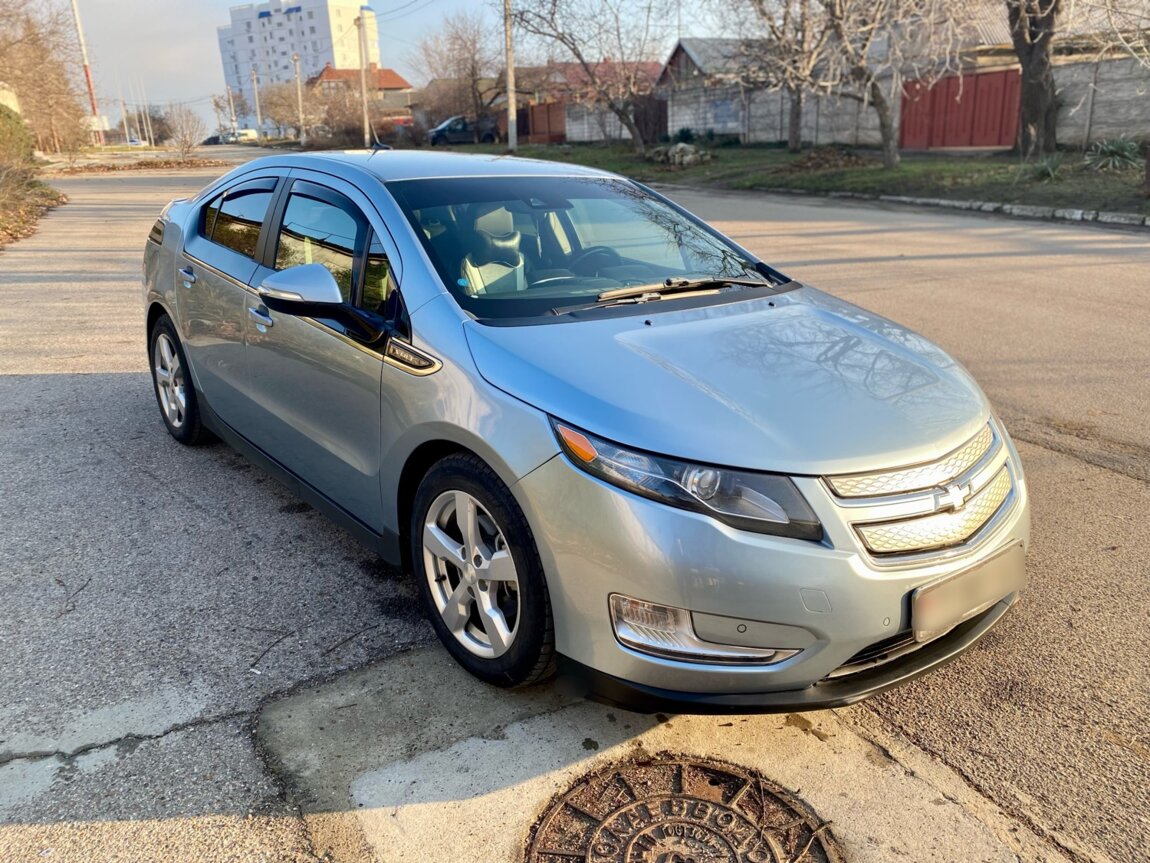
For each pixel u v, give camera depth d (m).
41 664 2.96
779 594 2.26
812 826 2.32
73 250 12.60
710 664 2.32
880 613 2.32
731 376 2.67
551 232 3.59
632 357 2.72
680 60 40.56
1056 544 3.85
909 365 2.94
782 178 22.94
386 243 3.27
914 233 13.62
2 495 4.31
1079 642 3.15
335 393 3.31
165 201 20.84
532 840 2.26
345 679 2.92
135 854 2.19
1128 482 4.46
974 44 27.48
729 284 3.58
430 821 2.32
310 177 3.87
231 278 4.08
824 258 11.23
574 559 2.41
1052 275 9.73
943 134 27.69
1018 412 5.46
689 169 28.28
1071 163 19.20
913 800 2.42
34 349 7.05
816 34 20.84
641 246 3.74
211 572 3.60
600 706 2.80
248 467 4.74
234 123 109.50
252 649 3.07
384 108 63.47
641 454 2.35
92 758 2.52
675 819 2.33
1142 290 8.80
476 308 2.97
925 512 2.42
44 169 35.09
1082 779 2.50
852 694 2.37
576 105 44.75
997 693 2.88
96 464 4.73
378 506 3.21
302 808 2.35
